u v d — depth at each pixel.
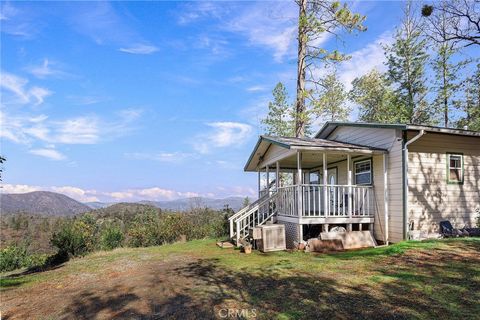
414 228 10.09
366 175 11.88
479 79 23.16
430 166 10.55
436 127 9.94
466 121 24.58
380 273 6.33
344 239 10.08
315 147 10.29
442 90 24.77
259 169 16.19
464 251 7.56
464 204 10.86
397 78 27.25
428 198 10.40
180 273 7.50
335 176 14.59
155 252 11.24
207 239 14.93
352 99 29.78
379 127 10.66
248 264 8.13
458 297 4.72
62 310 5.32
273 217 12.59
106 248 14.61
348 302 4.80
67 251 12.30
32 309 5.50
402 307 4.47
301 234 10.46
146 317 4.73
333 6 16.36
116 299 5.70
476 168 11.22
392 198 10.41
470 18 14.36
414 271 6.27
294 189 11.12
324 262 7.79
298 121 18.00
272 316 4.43
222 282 6.44
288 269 7.21
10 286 7.37
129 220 20.11
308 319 4.25
